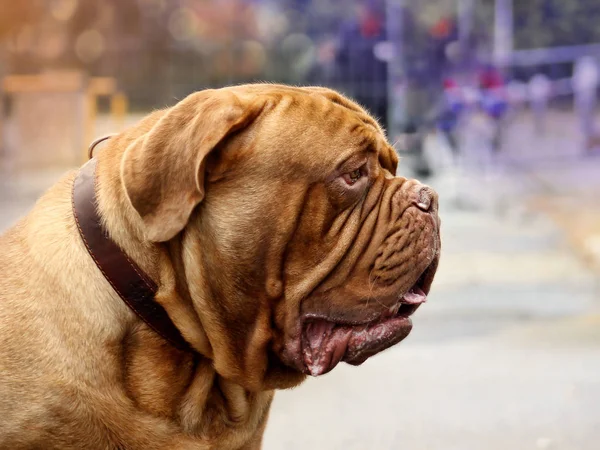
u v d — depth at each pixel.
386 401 8.23
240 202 4.33
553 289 11.82
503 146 23.33
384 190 4.58
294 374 4.75
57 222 4.54
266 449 7.12
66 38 29.55
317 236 4.42
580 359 9.21
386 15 20.61
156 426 4.43
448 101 20.00
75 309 4.32
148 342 4.42
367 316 4.52
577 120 24.66
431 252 4.60
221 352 4.48
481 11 25.00
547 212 16.30
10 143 20.45
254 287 4.41
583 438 7.29
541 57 26.39
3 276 4.50
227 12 29.12
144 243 4.37
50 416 4.25
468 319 10.73
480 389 8.47
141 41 28.19
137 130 4.67
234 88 4.57
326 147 4.40
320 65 20.72
